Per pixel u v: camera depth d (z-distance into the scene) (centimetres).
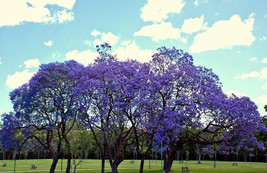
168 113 2406
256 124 2495
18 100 3100
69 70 3023
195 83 2577
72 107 3048
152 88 2517
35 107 2989
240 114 2384
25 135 3158
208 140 2642
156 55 2806
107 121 2770
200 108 2400
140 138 3341
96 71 2825
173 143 2752
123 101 2603
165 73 2666
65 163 7175
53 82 2947
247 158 9419
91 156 10344
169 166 2673
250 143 2644
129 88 2556
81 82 2761
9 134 3116
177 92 2612
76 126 3581
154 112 2534
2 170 4947
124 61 2964
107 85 2745
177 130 2406
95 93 2723
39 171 4741
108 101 2650
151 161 8238
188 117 2402
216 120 2480
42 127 3161
